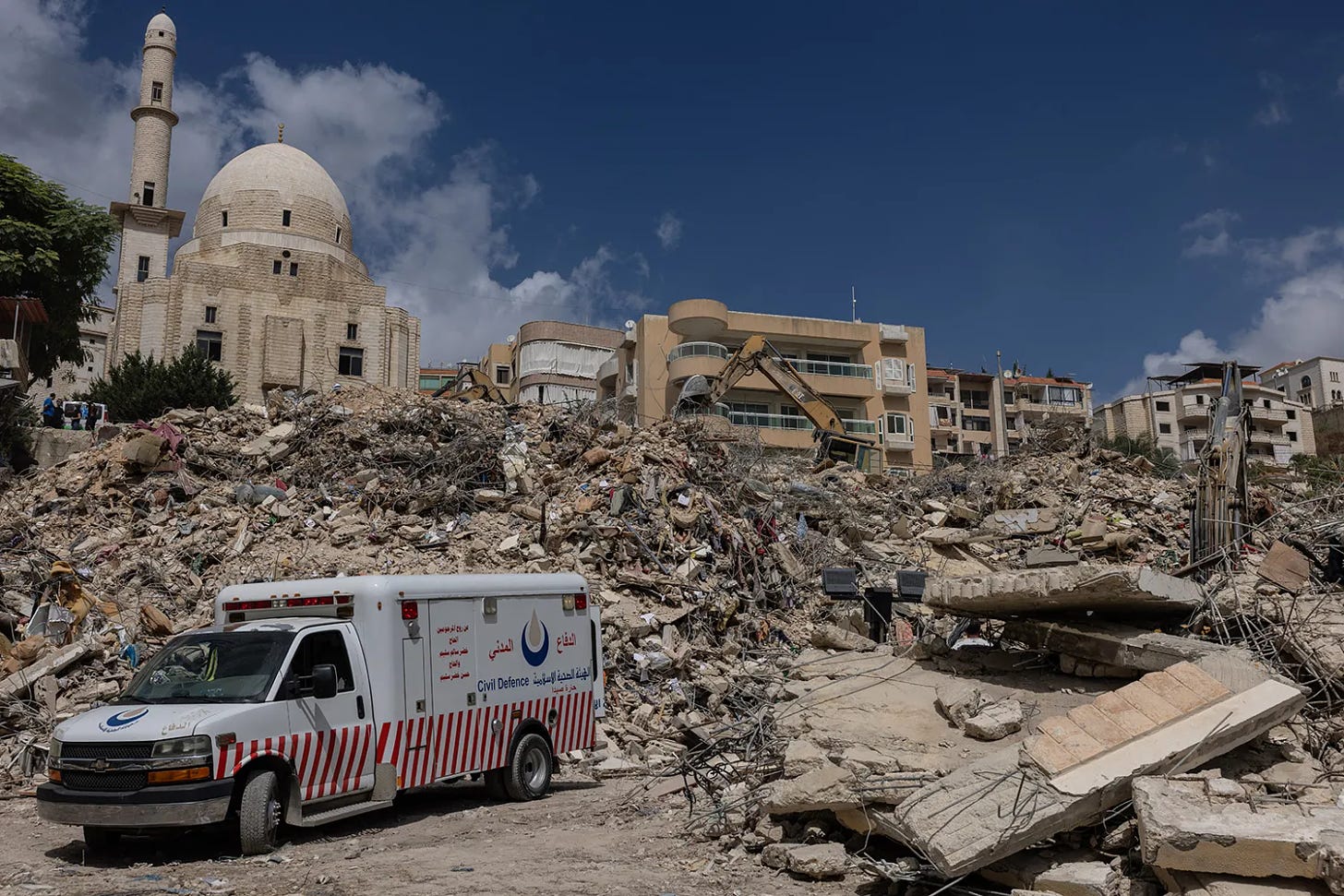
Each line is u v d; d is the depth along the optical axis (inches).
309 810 378.6
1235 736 271.7
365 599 414.9
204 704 366.6
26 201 1638.8
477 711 450.3
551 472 979.3
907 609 741.9
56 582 698.8
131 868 334.6
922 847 258.7
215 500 882.1
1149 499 1151.0
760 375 2145.7
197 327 2418.8
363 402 1143.0
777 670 679.7
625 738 611.8
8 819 442.6
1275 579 426.0
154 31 2979.8
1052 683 360.2
